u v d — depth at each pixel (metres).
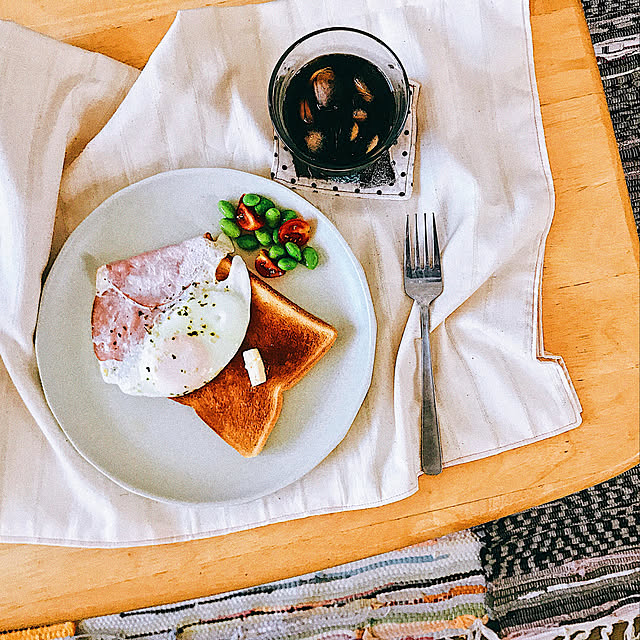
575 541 0.92
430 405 0.67
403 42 0.68
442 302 0.68
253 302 0.68
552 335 0.68
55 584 0.66
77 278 0.68
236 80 0.68
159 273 0.68
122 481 0.66
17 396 0.69
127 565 0.66
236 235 0.68
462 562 0.89
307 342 0.68
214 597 0.85
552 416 0.67
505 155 0.68
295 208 0.68
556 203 0.67
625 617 0.91
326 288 0.69
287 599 0.86
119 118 0.68
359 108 0.64
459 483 0.67
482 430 0.67
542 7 0.67
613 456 0.67
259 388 0.68
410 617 0.88
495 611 0.90
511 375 0.68
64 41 0.68
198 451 0.68
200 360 0.67
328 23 0.68
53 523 0.67
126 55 0.68
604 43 0.96
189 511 0.67
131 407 0.68
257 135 0.68
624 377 0.67
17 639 0.75
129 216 0.68
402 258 0.69
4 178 0.65
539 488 0.67
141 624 0.84
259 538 0.67
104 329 0.68
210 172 0.67
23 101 0.66
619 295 0.67
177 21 0.67
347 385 0.69
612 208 0.67
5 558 0.66
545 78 0.67
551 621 0.91
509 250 0.67
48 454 0.68
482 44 0.67
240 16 0.68
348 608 0.87
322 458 0.66
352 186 0.68
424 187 0.69
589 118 0.67
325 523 0.67
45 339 0.67
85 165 0.68
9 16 0.68
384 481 0.67
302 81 0.65
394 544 0.66
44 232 0.67
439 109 0.68
